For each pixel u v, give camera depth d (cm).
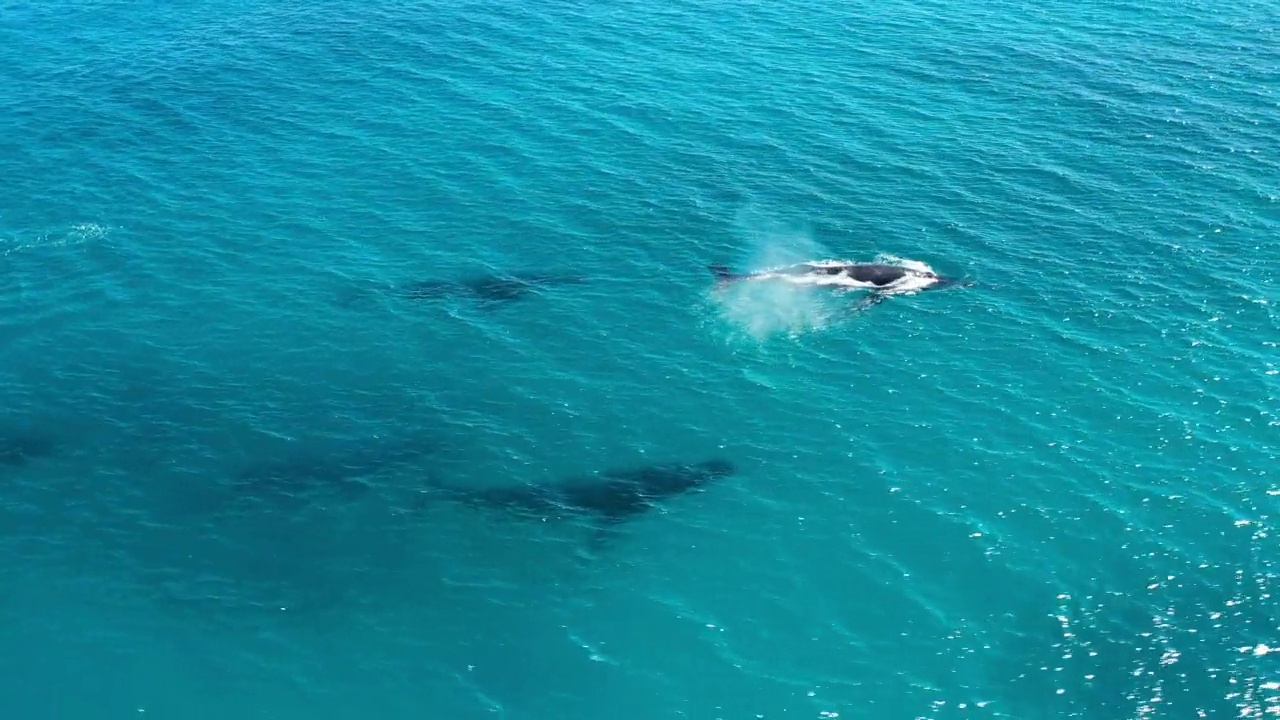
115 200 8356
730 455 6044
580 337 6925
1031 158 8538
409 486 5891
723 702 4769
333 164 8762
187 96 9825
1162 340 6681
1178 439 5994
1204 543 5397
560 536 5588
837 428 6184
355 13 11350
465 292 7338
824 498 5753
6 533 5612
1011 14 10794
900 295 7138
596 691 4828
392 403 6462
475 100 9612
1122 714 4669
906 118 9125
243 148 9006
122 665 4962
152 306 7262
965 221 7856
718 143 8894
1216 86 9394
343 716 4747
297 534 5619
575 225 7962
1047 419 6169
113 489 5891
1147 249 7475
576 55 10300
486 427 6269
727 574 5366
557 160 8731
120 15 11425
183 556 5500
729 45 10388
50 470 6000
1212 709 4672
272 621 5166
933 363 6606
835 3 11131
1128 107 9138
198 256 7731
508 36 10731
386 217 8106
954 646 4972
